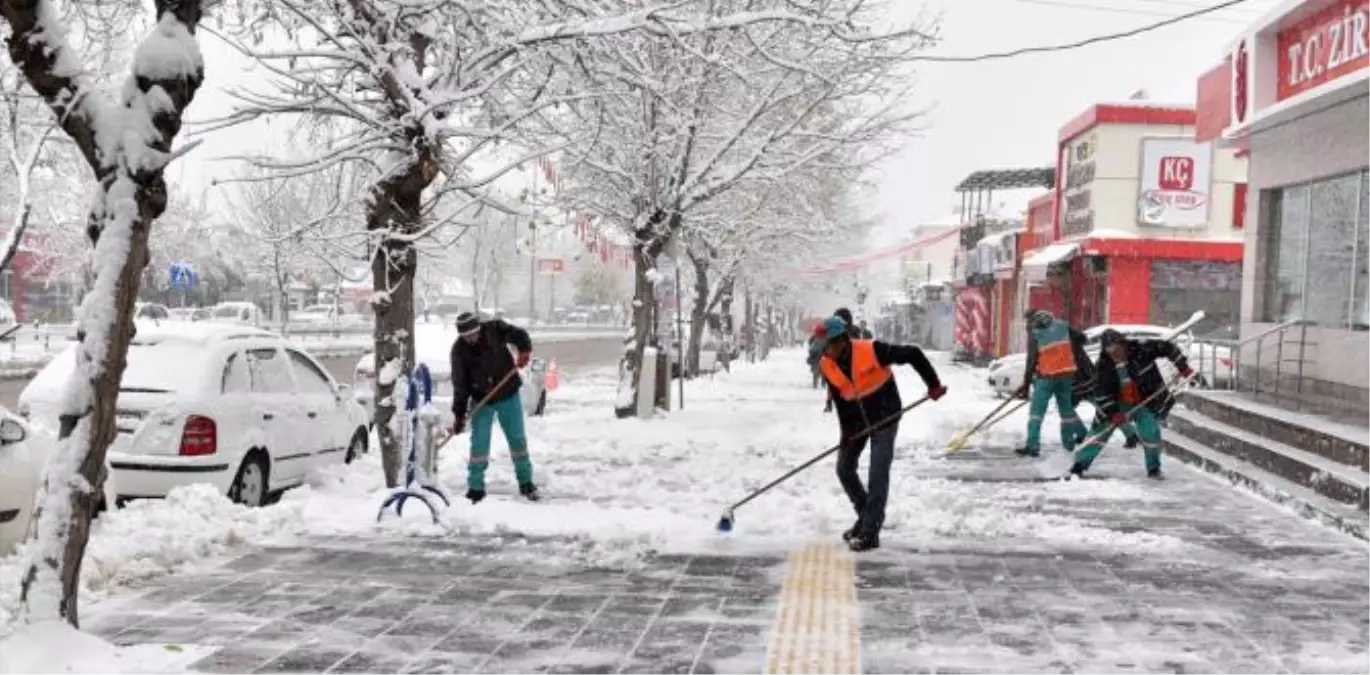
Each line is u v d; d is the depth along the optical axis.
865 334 27.73
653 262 18.52
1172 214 30.11
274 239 11.66
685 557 7.79
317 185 24.42
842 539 8.38
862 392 8.18
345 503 9.54
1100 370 12.13
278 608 6.33
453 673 5.25
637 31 10.09
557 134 14.60
